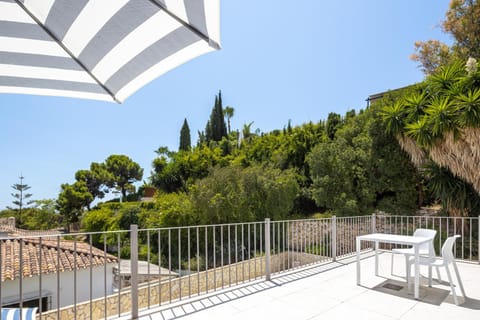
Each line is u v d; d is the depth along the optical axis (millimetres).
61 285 7203
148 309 3092
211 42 1610
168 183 21703
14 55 1713
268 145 17766
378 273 4422
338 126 14820
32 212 30906
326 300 3338
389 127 7715
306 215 14062
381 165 9234
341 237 6258
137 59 1847
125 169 33250
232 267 7344
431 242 3523
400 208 9195
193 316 2936
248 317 2902
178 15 1521
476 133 5785
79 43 1686
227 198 12555
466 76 6156
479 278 4113
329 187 10656
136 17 1571
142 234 14117
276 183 12906
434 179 7375
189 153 22438
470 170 6324
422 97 7027
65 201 28234
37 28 1599
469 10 10695
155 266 11750
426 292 3562
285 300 3352
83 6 1483
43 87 1963
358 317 2881
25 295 6602
